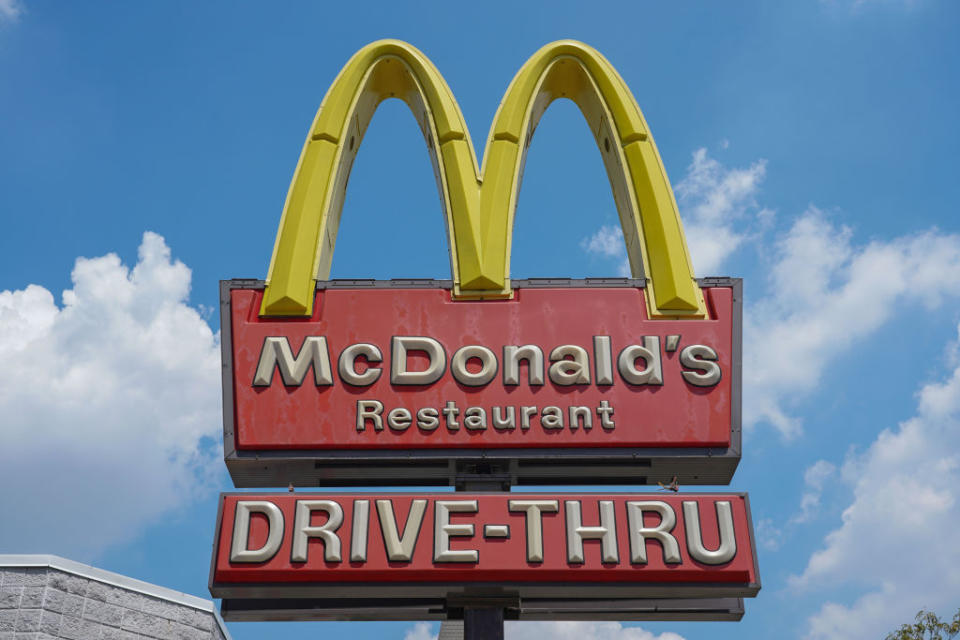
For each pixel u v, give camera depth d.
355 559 13.22
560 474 14.51
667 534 13.40
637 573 13.24
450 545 13.34
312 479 14.52
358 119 17.08
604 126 16.72
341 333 14.63
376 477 14.55
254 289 14.90
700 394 14.38
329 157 15.92
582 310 14.80
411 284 14.93
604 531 13.39
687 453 14.12
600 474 14.52
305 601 13.52
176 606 14.45
